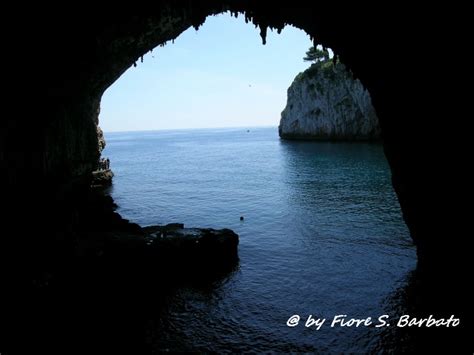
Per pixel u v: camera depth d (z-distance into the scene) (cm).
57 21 1535
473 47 970
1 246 1383
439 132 1187
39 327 1245
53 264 1591
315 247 2103
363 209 2914
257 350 1137
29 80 1544
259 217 2888
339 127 9231
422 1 1074
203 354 1120
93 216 2330
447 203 1229
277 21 1772
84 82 2275
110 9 1720
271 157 7638
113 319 1334
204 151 11088
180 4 1780
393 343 1147
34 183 1664
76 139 2191
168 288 1600
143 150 12731
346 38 1631
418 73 1219
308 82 9731
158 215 3094
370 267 1769
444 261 1330
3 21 1280
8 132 1459
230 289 1585
